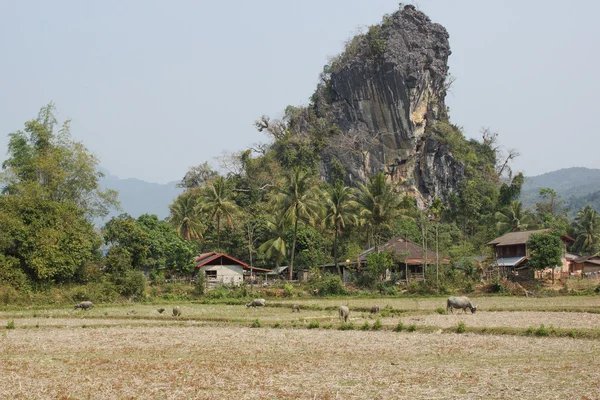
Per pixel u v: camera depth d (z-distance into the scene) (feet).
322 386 67.21
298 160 448.65
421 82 473.26
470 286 225.76
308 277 257.55
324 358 86.58
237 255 343.26
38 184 227.20
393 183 414.62
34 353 93.04
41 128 247.70
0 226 202.08
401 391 64.39
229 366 79.87
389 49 475.31
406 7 508.12
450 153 469.98
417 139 474.90
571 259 299.38
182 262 260.21
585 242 384.47
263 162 425.69
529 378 69.00
